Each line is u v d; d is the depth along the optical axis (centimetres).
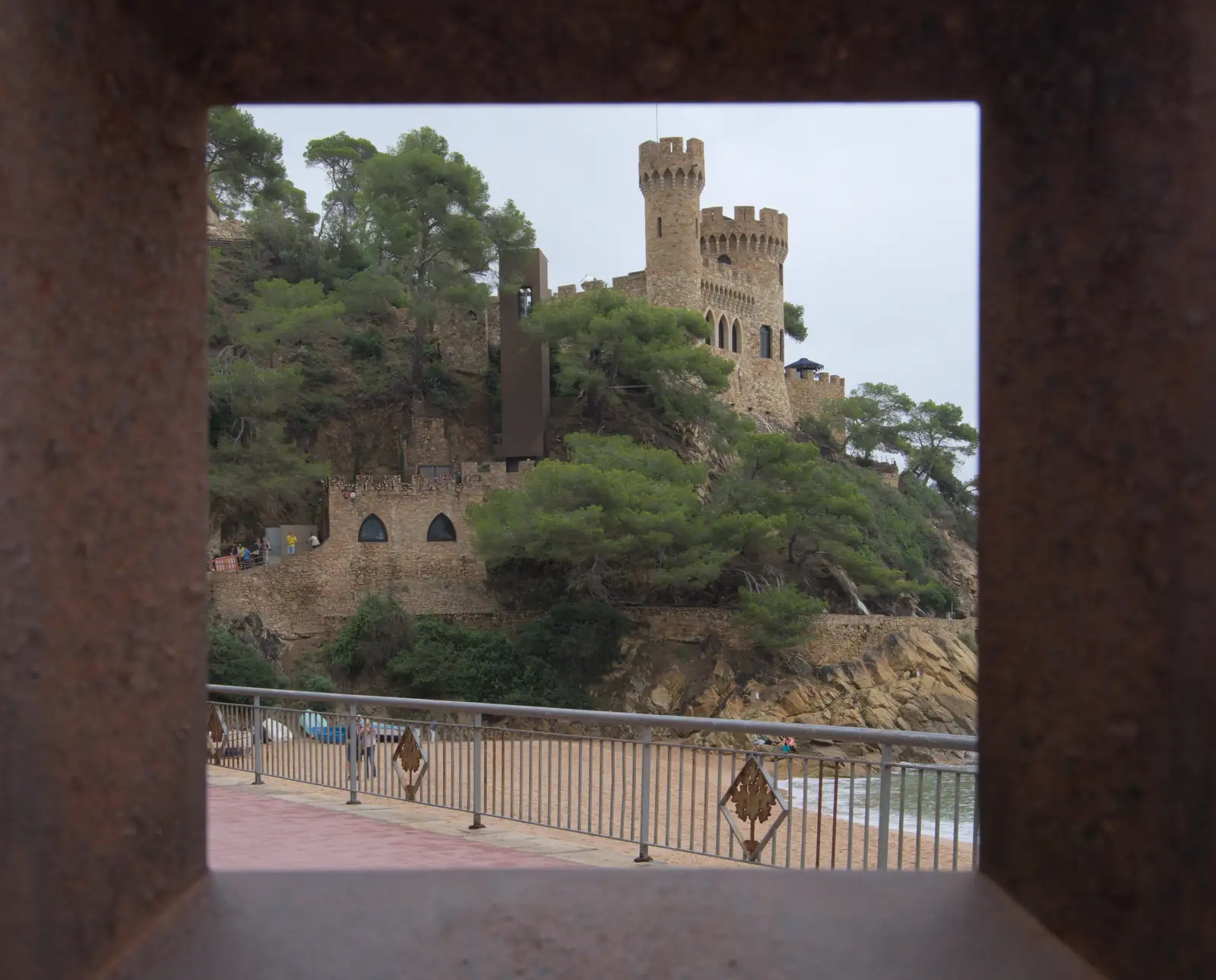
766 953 137
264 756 1203
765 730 713
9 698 113
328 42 142
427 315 7056
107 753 132
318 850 791
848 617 5775
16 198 115
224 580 5559
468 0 133
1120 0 125
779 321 9281
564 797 1075
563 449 6944
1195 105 115
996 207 152
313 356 7475
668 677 5284
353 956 133
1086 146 132
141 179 142
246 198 7281
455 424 7462
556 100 157
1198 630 115
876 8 135
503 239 7012
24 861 115
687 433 7275
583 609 5269
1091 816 133
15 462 115
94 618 130
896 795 820
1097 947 133
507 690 5003
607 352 6988
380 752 1084
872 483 8856
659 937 138
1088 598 132
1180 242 118
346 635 5212
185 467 151
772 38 141
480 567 5903
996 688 153
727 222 9150
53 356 122
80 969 126
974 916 147
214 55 146
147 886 141
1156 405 121
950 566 8762
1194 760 116
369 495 5888
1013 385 147
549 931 144
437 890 160
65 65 124
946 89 154
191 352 153
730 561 5744
